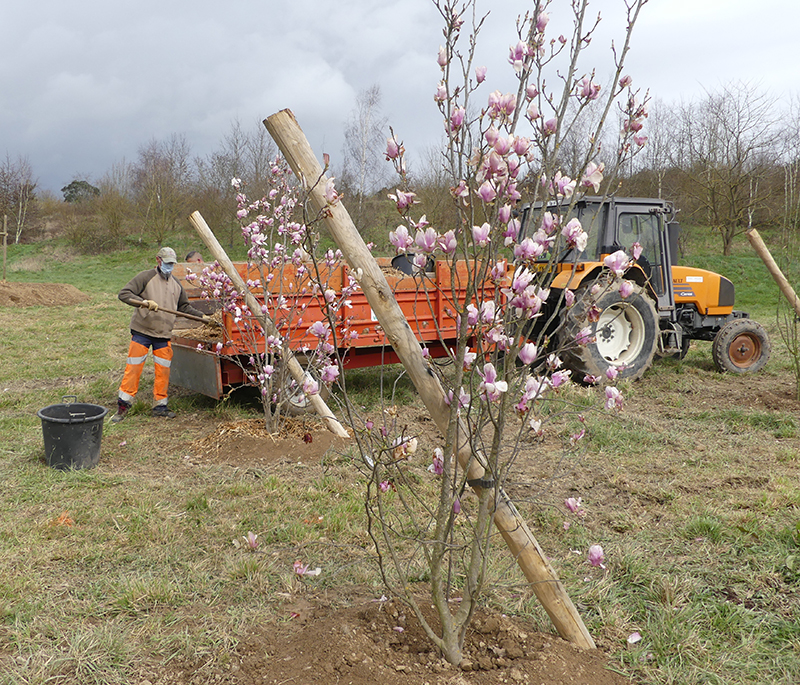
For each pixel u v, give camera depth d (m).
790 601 2.81
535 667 2.21
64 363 9.17
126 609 2.77
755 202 21.88
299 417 5.83
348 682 2.14
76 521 3.71
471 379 1.94
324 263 5.86
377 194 29.52
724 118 24.20
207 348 6.05
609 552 3.31
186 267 7.37
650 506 3.94
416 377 2.15
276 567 3.20
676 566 3.15
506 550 3.32
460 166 1.73
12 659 2.42
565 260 7.55
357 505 3.89
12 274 28.14
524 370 2.03
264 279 5.25
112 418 6.00
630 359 7.48
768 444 5.28
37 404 6.78
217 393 5.96
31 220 39.34
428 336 6.59
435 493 4.11
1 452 5.02
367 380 7.70
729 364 8.36
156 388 6.17
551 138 1.88
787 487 4.11
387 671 2.17
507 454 4.92
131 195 44.25
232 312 5.59
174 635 2.56
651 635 2.53
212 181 36.34
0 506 3.92
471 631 2.46
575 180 1.81
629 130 1.90
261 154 29.19
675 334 8.22
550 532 3.60
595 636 2.55
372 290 2.11
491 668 2.23
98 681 2.30
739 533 3.46
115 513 3.82
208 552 3.36
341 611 2.71
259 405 6.57
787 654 2.44
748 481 4.36
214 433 5.34
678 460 4.85
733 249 24.55
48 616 2.72
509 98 1.65
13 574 3.06
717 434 5.59
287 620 2.70
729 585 2.97
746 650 2.46
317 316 6.01
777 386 7.57
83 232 35.97
